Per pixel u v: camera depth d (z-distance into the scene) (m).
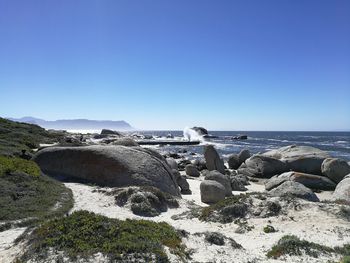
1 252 10.49
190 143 92.44
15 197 17.75
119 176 24.22
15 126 56.38
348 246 12.57
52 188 20.78
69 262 8.98
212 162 38.03
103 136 85.06
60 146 29.41
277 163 36.03
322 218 16.30
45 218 15.54
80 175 25.44
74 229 10.49
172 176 26.48
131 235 10.48
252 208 17.64
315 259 11.30
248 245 13.16
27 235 11.08
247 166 38.12
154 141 92.31
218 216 17.25
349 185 24.28
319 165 34.88
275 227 15.59
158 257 9.54
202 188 23.27
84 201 19.25
